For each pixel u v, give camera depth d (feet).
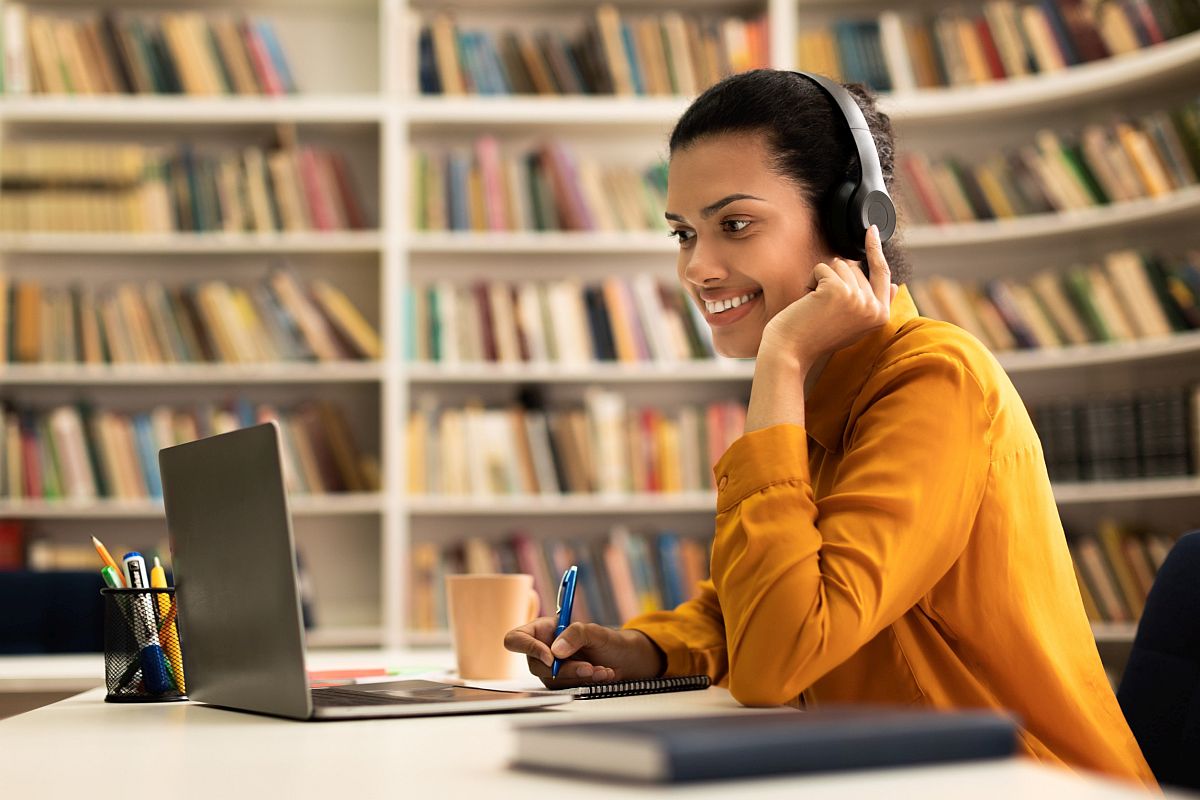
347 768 2.32
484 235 12.39
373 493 12.25
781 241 4.03
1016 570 3.69
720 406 12.23
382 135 12.53
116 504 11.85
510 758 2.38
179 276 12.88
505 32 13.24
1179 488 10.97
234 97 12.39
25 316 12.01
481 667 4.45
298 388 12.95
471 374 12.22
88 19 13.03
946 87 12.33
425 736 2.76
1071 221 11.80
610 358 12.28
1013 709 3.74
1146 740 3.96
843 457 3.86
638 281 12.42
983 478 3.63
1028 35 12.11
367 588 12.86
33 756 2.62
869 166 4.09
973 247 12.74
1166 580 4.10
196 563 3.58
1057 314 11.76
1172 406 11.10
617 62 12.48
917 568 3.46
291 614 3.04
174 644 3.92
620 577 12.00
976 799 1.73
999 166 12.17
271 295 12.25
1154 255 11.94
